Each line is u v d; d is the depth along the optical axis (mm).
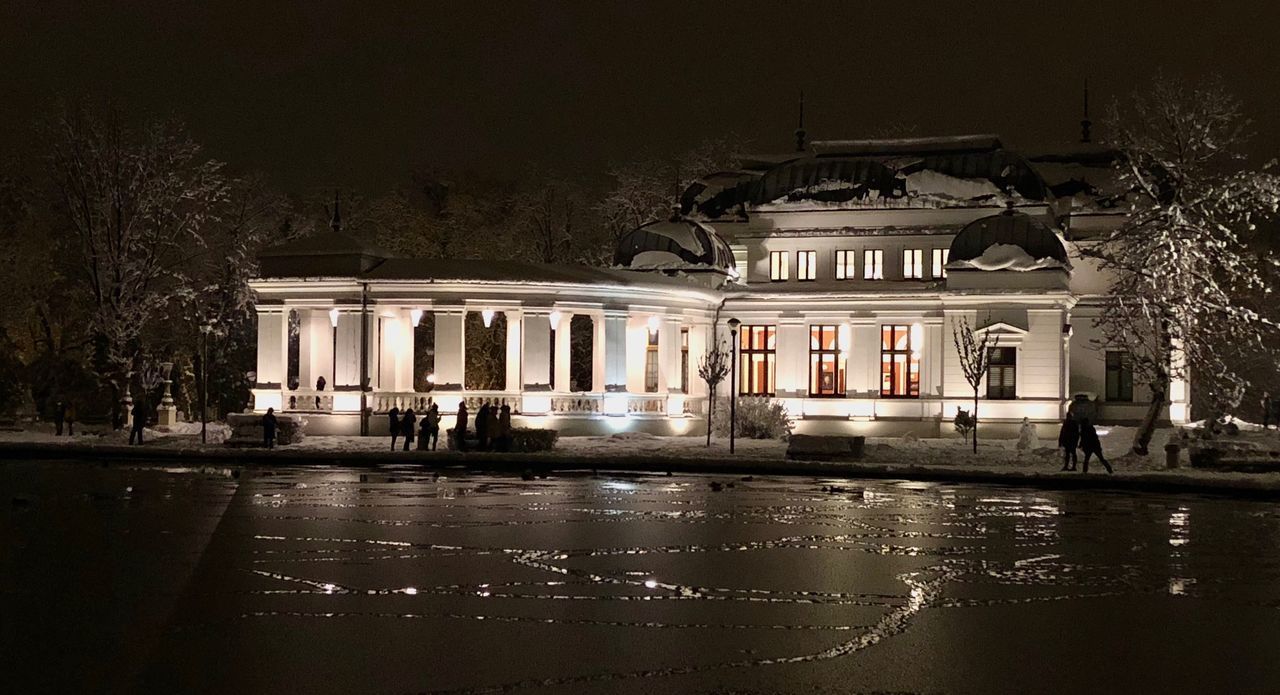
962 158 62938
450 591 17359
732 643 14172
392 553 20859
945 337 58125
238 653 13539
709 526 25125
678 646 14000
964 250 58531
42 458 45531
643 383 58500
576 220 90375
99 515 26250
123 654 13492
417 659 13281
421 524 24891
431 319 80562
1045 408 56875
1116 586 18422
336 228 57812
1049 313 57062
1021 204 61000
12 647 13781
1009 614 16156
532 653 13594
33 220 75750
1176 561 20984
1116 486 37219
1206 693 12180
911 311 58844
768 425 56094
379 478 36625
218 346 73000
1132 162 51250
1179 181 49562
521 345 54938
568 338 56562
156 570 18984
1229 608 16703
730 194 67312
